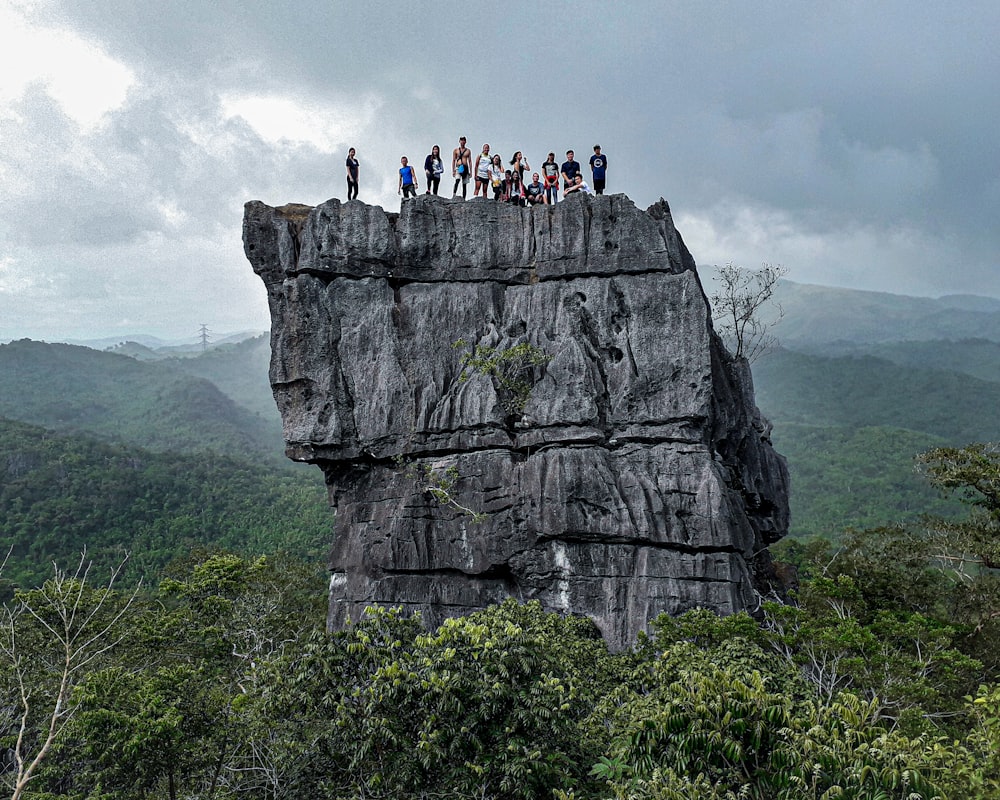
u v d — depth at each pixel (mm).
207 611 31328
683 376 27875
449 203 30656
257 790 18672
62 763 21172
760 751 11609
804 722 11719
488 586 27891
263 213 30234
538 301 29406
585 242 29469
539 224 30078
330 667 14844
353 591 28781
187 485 94875
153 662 28109
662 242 29062
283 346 29609
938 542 29391
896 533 34312
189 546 74312
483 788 13328
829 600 27703
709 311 32719
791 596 31047
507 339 29172
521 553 27125
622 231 29281
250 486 101188
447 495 27891
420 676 14281
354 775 14555
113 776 18906
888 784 10359
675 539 26359
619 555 26656
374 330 29594
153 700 19188
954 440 164875
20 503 78438
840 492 125125
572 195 29906
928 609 32531
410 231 30188
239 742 19516
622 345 28609
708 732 11656
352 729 13984
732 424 32344
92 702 19141
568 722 14359
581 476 27031
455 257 30359
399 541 28297
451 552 27938
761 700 11859
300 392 29500
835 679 19750
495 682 14031
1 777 21047
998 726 11547
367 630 15906
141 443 165000
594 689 19594
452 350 29688
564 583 26719
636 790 11672
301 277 29594
